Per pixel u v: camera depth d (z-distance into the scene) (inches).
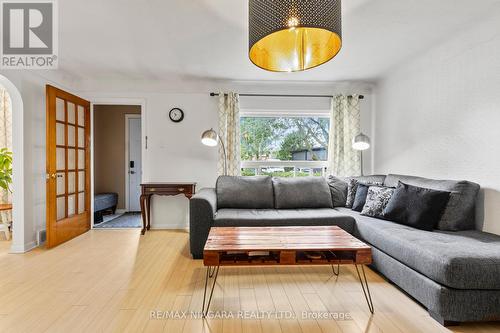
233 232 86.4
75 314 69.0
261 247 70.4
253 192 133.0
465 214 91.2
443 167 109.0
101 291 81.1
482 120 91.7
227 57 122.9
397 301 76.4
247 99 160.1
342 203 137.3
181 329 63.0
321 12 54.4
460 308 63.4
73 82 151.8
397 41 107.0
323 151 167.6
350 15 88.0
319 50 69.4
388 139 147.1
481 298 63.5
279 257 69.4
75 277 90.7
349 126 158.6
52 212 121.6
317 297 78.4
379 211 111.0
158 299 76.6
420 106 122.0
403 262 79.5
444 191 93.4
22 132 116.8
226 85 159.0
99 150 214.1
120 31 98.2
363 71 141.3
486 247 71.0
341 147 158.9
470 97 96.1
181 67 135.4
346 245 72.4
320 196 133.7
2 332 61.7
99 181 214.2
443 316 64.2
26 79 119.5
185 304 74.0
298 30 71.4
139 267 99.6
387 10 85.3
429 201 93.4
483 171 91.4
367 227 100.5
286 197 132.0
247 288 83.7
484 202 90.9
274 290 82.5
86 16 88.0
